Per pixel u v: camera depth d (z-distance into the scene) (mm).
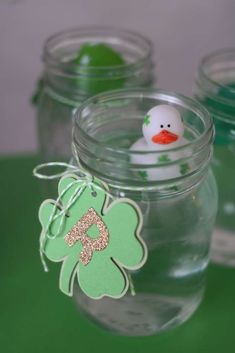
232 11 698
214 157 553
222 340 512
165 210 480
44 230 470
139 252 447
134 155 444
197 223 494
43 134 616
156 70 726
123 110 502
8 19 696
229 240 580
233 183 566
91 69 553
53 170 598
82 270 465
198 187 483
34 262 568
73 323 522
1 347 502
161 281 500
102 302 507
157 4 691
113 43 624
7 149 786
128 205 441
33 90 741
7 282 551
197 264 510
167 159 444
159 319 512
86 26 695
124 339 512
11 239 589
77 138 461
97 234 453
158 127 462
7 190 646
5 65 725
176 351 503
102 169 452
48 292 544
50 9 691
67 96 568
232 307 537
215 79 597
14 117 764
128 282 458
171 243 490
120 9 693
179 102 490
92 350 503
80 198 454
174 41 713
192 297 519
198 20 703
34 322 521
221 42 717
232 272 568
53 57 573
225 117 532
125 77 557
